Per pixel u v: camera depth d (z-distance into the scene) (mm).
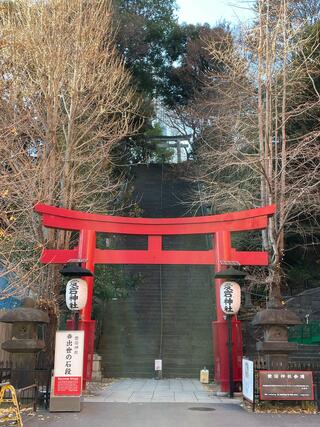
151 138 35281
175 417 9742
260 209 14055
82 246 14297
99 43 18609
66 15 15516
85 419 9477
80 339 10688
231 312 13258
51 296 14375
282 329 11906
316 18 19891
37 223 14750
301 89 16844
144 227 15133
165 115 38656
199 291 23500
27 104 14398
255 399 10773
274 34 14852
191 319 21438
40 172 13461
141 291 23516
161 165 38094
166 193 33719
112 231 14852
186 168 32969
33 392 10992
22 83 14367
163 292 23453
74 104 15555
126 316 21781
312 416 10016
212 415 10023
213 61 32281
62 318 18094
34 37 14852
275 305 12359
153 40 40281
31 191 13398
